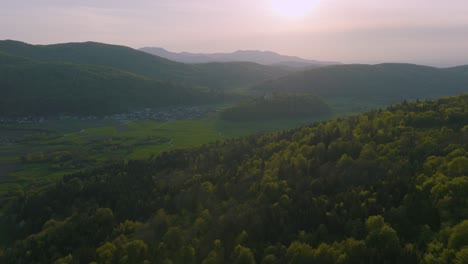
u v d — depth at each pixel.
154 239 108.88
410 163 116.38
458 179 91.56
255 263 87.00
